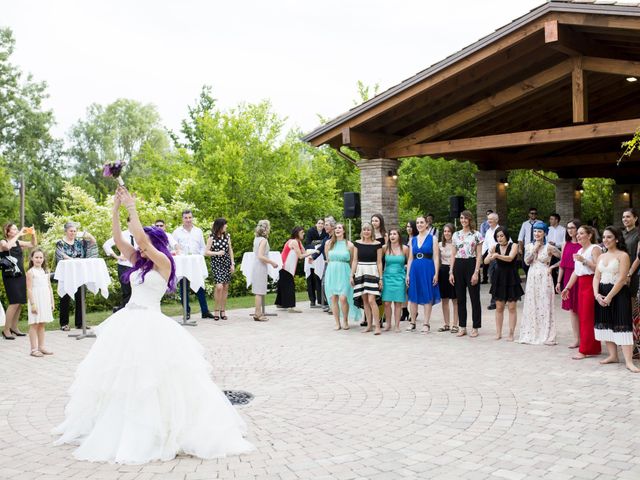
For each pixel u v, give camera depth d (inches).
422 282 357.7
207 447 162.2
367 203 536.1
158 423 161.2
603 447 165.2
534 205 904.3
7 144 1621.6
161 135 2126.0
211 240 425.7
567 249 341.4
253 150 842.8
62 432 178.7
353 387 237.3
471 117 480.7
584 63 422.6
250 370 269.9
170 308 517.7
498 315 334.3
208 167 831.7
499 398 216.7
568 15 385.4
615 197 831.7
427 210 928.9
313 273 494.9
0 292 477.4
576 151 715.4
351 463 156.6
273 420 196.2
